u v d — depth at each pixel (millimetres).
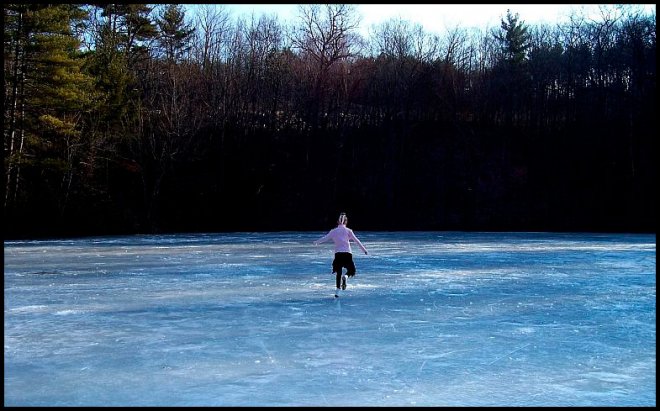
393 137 49344
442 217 47062
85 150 39344
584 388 5957
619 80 48031
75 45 37906
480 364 6832
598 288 12984
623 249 24125
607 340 8070
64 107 36031
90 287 12828
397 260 19188
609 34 50375
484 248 24484
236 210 45031
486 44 55031
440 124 51719
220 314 9805
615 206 45469
